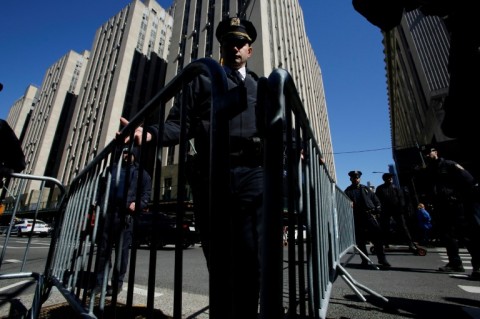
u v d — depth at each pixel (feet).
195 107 4.79
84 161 125.39
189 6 115.96
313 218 4.80
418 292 9.81
